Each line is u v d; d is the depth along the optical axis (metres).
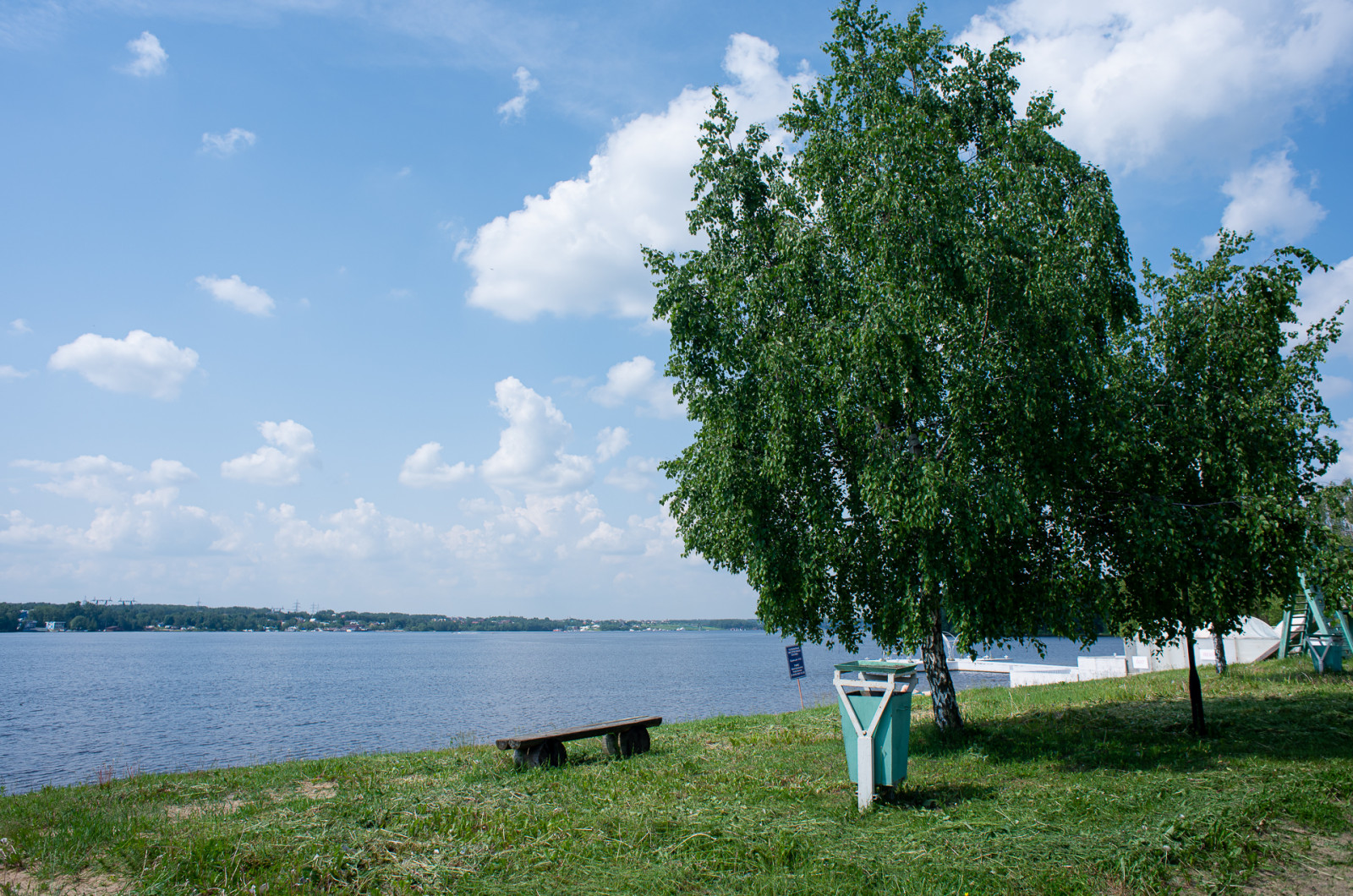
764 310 12.02
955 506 9.96
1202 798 7.49
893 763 8.04
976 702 18.11
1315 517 9.94
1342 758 9.27
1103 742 11.06
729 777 10.08
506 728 29.97
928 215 10.39
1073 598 10.95
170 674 73.31
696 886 5.94
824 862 6.24
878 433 10.92
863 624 12.29
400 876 6.24
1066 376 10.83
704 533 13.44
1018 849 6.28
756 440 12.14
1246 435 10.37
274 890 5.86
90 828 7.69
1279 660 20.33
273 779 10.77
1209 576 10.15
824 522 11.27
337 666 88.12
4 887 6.04
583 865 6.47
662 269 12.59
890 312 10.19
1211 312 10.54
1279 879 5.69
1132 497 10.70
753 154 13.26
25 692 52.06
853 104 12.02
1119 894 5.41
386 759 12.54
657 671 76.31
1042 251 10.53
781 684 55.94
